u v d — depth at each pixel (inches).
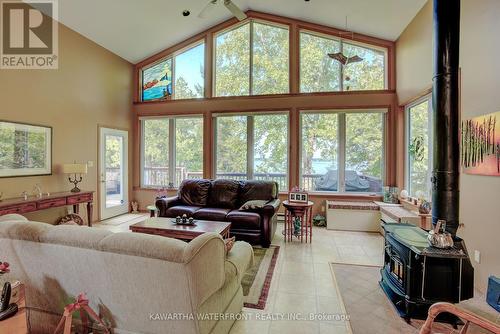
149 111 236.4
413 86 160.7
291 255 133.8
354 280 106.4
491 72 92.0
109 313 60.1
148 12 179.6
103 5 163.5
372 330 75.5
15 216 74.5
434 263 78.1
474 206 100.8
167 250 51.4
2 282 58.1
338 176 203.8
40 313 66.9
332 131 204.1
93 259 56.4
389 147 193.0
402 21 167.5
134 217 214.2
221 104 219.3
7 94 141.4
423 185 159.2
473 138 100.8
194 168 229.1
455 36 82.6
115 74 217.3
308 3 178.1
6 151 140.6
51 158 164.7
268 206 147.8
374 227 177.9
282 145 211.2
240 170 219.1
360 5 163.3
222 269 59.5
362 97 196.9
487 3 93.7
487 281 94.1
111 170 215.3
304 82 208.2
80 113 184.9
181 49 228.8
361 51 202.1
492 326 48.4
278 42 211.6
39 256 61.2
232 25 217.6
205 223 130.3
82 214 187.3
